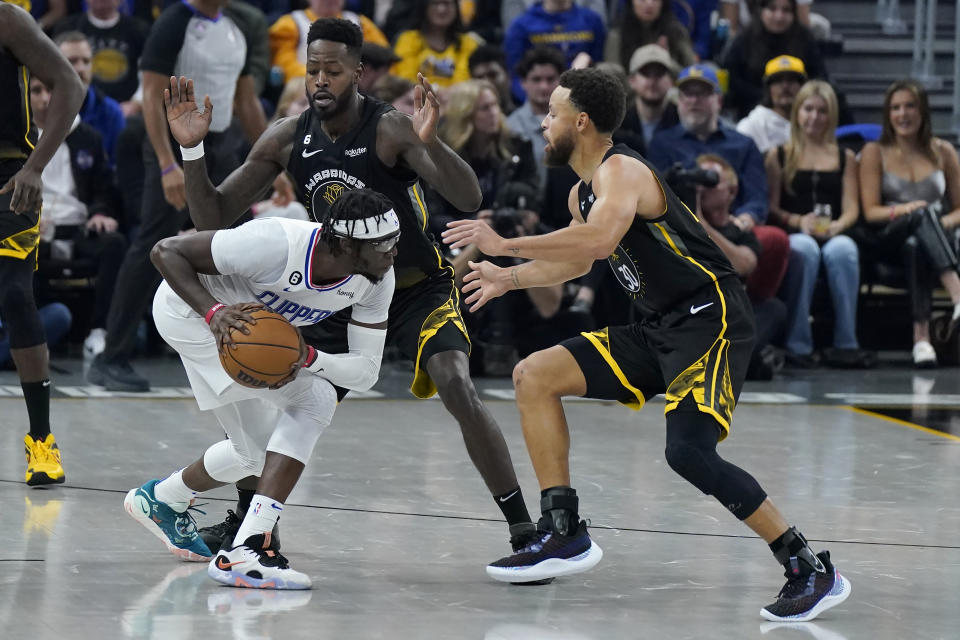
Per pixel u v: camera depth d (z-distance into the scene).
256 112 23.05
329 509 15.32
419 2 31.36
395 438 20.09
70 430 19.92
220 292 12.27
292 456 12.12
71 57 27.67
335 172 13.53
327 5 30.56
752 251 26.95
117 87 30.56
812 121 28.97
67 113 16.11
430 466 17.98
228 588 11.93
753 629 10.98
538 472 12.56
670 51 31.84
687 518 15.22
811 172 29.05
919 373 28.47
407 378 26.75
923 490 16.98
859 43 38.88
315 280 11.86
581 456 18.94
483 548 13.69
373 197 11.57
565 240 11.65
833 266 28.70
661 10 31.83
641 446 19.81
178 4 22.11
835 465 18.55
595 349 12.67
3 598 11.35
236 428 12.56
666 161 27.97
